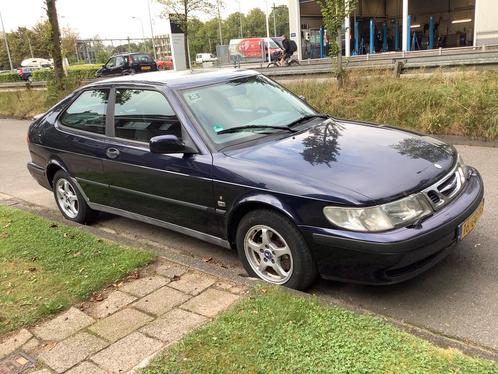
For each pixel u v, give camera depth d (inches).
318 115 194.4
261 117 180.4
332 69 501.7
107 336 122.3
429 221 132.3
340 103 431.5
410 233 127.5
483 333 124.6
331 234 132.3
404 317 134.7
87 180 211.3
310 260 140.9
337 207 131.5
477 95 360.2
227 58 1843.0
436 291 146.0
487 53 621.9
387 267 128.3
